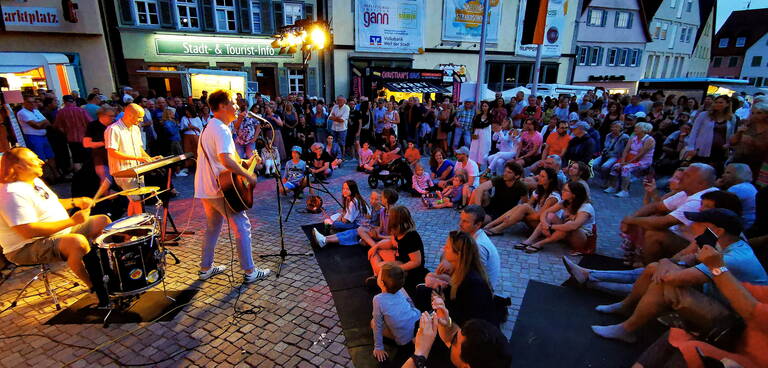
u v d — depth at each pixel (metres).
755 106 4.72
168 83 16.00
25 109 7.44
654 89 19.47
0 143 5.35
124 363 2.79
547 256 4.57
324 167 8.25
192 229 5.36
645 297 2.80
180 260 4.39
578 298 3.62
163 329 3.16
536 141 8.12
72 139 7.50
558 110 11.44
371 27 18.80
